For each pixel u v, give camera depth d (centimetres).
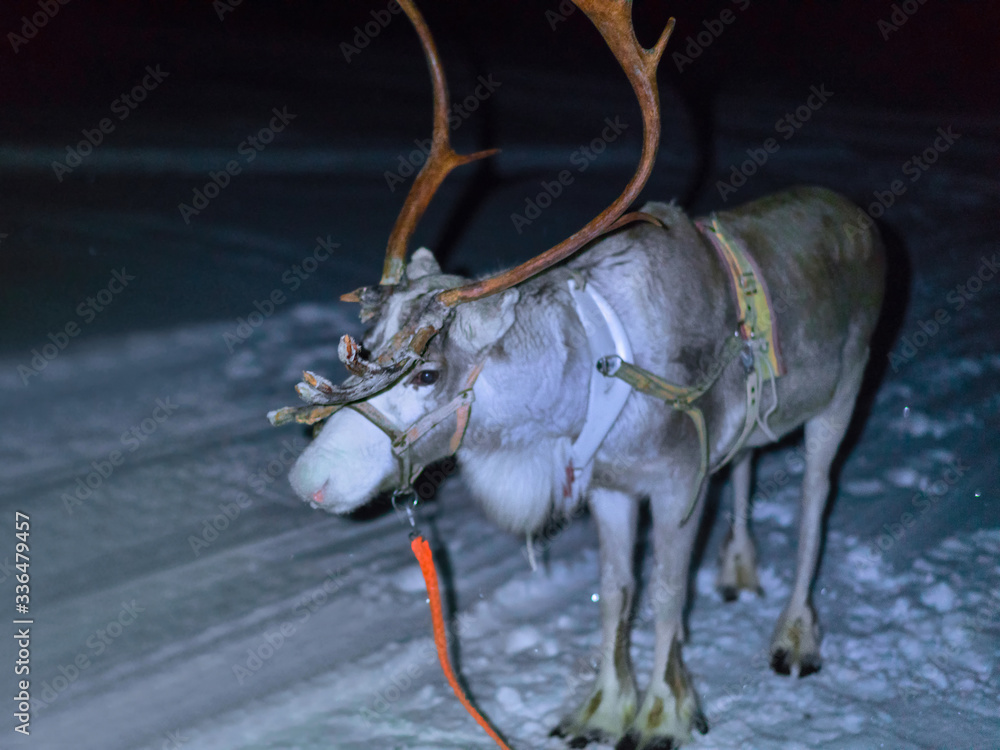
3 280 789
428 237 964
